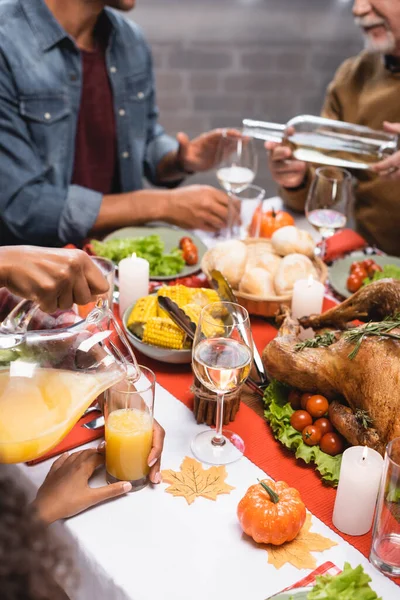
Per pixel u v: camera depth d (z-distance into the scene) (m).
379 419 1.38
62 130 2.73
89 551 1.21
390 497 1.14
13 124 2.61
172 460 1.44
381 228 2.95
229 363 1.31
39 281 1.20
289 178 2.64
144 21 5.47
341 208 2.22
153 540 1.24
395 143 2.33
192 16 5.49
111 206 2.61
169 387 1.68
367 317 1.72
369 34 2.71
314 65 5.57
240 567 1.20
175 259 2.23
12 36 2.57
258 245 2.17
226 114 5.42
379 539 1.19
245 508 1.23
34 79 2.61
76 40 2.73
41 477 1.38
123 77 2.88
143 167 3.19
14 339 1.23
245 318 1.38
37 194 2.61
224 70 5.51
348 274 2.22
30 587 0.74
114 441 1.30
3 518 0.75
